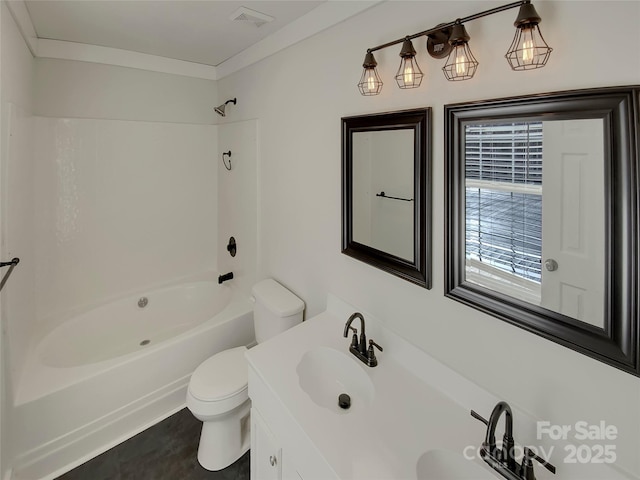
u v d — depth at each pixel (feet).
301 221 6.64
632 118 2.42
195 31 6.75
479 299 3.59
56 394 5.69
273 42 6.81
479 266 3.57
